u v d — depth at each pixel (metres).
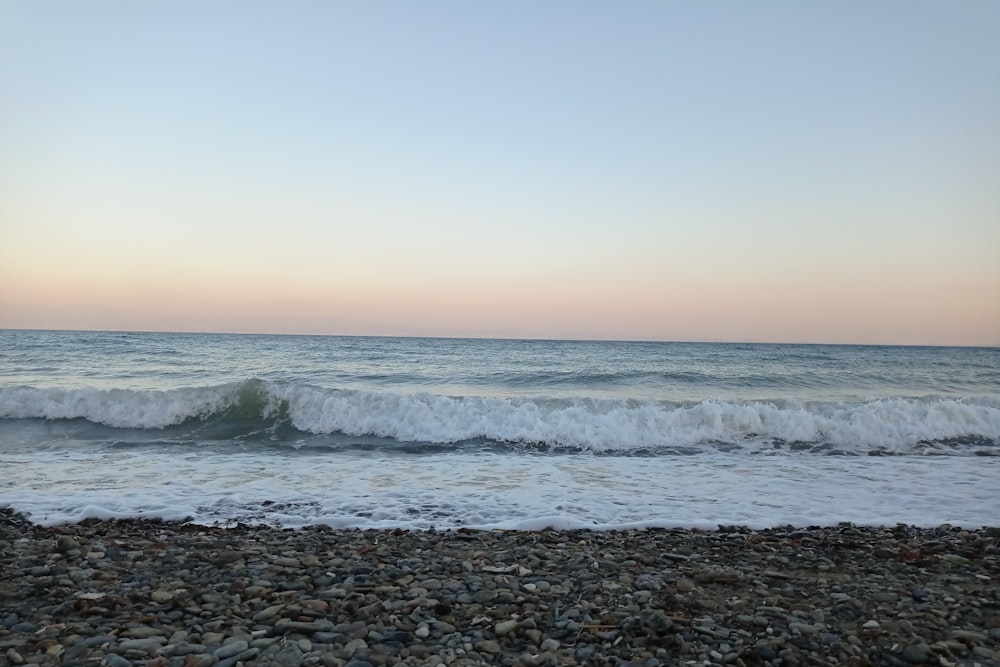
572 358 39.69
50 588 4.62
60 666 3.33
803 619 4.29
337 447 11.85
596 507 7.85
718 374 26.83
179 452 11.29
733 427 12.69
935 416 13.10
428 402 13.91
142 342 51.16
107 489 8.40
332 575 5.06
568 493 8.55
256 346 49.25
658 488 8.88
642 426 12.63
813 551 6.00
